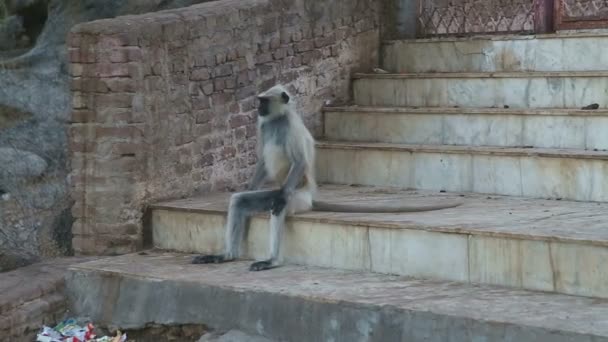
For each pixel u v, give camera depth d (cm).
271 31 1249
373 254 930
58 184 1291
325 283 891
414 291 848
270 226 974
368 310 806
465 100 1282
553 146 1155
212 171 1178
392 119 1269
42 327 966
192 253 1064
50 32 1539
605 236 820
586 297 809
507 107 1244
